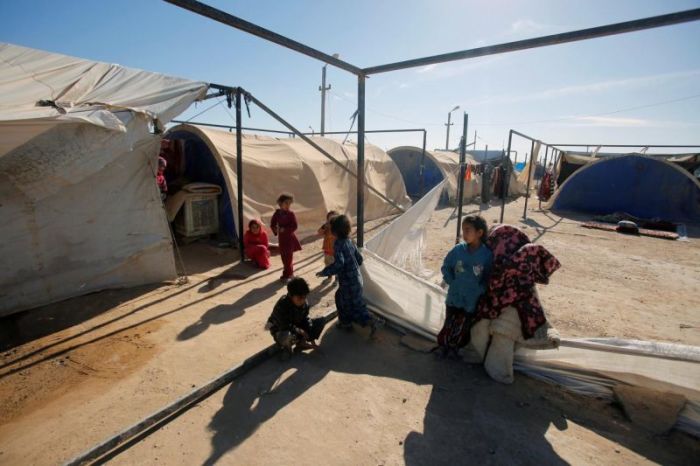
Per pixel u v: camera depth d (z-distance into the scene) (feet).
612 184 54.08
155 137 18.48
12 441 8.86
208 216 28.68
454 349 12.59
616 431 9.52
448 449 8.84
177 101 18.52
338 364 12.44
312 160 35.35
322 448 8.78
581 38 10.25
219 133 31.19
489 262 11.69
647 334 15.98
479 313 11.82
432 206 25.76
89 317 15.58
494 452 8.77
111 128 15.44
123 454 8.43
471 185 67.21
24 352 12.89
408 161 68.08
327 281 21.25
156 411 9.32
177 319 15.71
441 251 29.68
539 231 39.96
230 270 22.61
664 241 35.76
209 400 10.39
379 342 13.97
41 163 14.56
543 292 21.06
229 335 14.43
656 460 8.62
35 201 15.60
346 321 14.29
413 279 14.14
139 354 12.91
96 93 17.95
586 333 15.98
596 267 26.37
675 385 9.95
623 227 39.68
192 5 8.71
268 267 23.57
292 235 20.76
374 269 15.10
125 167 18.01
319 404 10.34
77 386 11.07
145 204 18.98
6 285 15.26
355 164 41.04
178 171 31.17
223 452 8.57
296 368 12.11
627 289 21.83
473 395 10.90
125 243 18.51
